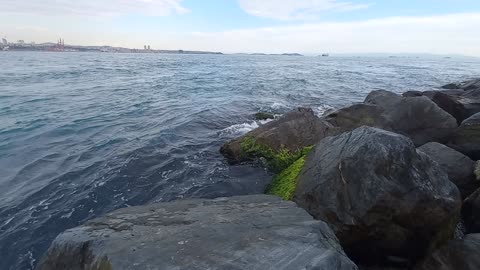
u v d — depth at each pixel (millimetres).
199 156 10820
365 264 5246
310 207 5668
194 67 63438
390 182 4934
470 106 12336
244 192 8508
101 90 26188
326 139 7023
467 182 7070
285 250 3461
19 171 9711
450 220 5000
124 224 4320
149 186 8875
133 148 11508
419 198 4816
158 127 14367
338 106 20719
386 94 12055
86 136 13000
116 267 3328
